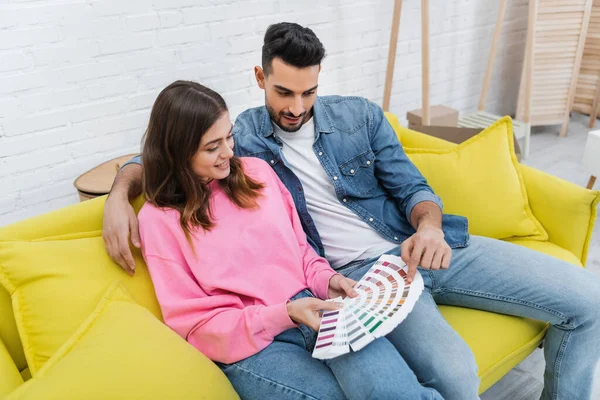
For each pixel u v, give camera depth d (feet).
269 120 4.58
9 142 6.18
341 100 4.81
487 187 4.88
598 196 4.56
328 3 8.00
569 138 10.35
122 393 2.78
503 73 11.02
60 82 6.28
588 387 4.15
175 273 3.57
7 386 3.13
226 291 3.67
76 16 6.12
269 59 4.10
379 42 8.82
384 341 3.38
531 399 4.68
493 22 10.14
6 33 5.77
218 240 3.73
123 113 6.88
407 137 5.70
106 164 6.42
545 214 4.91
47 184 6.62
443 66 9.88
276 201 4.17
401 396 3.06
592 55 10.16
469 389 3.42
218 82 7.52
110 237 3.62
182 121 3.58
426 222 4.16
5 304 3.59
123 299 3.48
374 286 3.64
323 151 4.61
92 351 2.98
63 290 3.43
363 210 4.59
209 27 7.12
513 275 4.01
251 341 3.38
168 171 3.76
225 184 4.01
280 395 3.27
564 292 3.83
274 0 7.50
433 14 9.21
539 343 4.21
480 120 9.42
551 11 9.36
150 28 6.68
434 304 3.96
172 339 3.20
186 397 2.90
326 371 3.33
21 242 3.59
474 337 3.91
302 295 3.89
